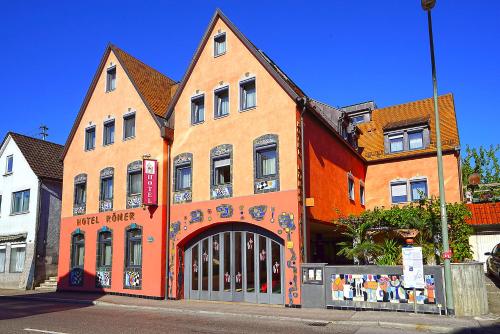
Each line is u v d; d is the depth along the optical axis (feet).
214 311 47.70
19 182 93.09
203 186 60.64
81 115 79.87
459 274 41.63
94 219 73.05
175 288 60.54
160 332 35.65
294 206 51.98
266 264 54.29
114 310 51.98
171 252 62.03
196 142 62.95
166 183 64.75
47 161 95.81
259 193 55.06
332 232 75.72
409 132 87.71
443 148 82.48
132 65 77.36
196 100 64.95
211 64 63.98
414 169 84.74
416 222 55.16
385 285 44.60
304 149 56.44
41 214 87.92
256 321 41.91
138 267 64.75
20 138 97.09
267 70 57.57
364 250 52.65
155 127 66.95
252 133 57.31
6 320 43.37
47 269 86.99
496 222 73.92
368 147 92.17
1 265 91.91
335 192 68.44
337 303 46.93
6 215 93.91
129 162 69.67
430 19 43.60
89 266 72.08
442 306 41.42
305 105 56.13
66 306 56.54
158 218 63.31
